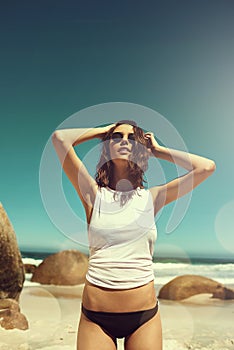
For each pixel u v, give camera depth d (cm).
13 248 426
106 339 183
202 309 525
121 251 183
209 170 197
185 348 376
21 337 381
